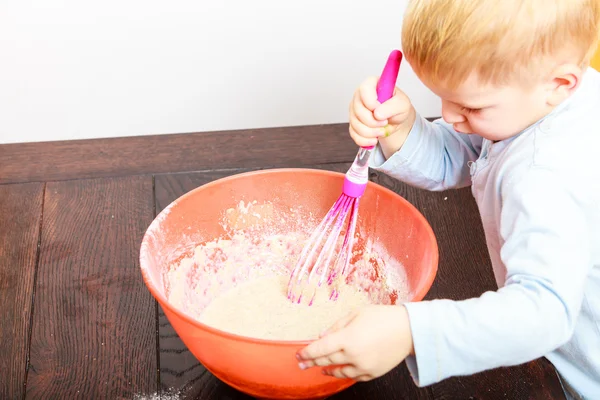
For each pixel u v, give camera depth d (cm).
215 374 77
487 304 66
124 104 203
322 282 101
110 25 188
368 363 67
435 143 102
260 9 189
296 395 75
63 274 99
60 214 110
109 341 88
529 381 83
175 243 92
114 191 115
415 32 72
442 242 105
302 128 131
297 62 200
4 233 106
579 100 77
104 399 81
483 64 69
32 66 193
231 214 99
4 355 86
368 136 83
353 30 195
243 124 210
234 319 97
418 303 68
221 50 196
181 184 116
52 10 184
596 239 75
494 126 77
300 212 101
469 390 82
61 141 128
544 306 65
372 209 95
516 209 72
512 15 67
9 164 121
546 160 73
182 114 207
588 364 87
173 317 71
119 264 101
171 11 188
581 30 69
